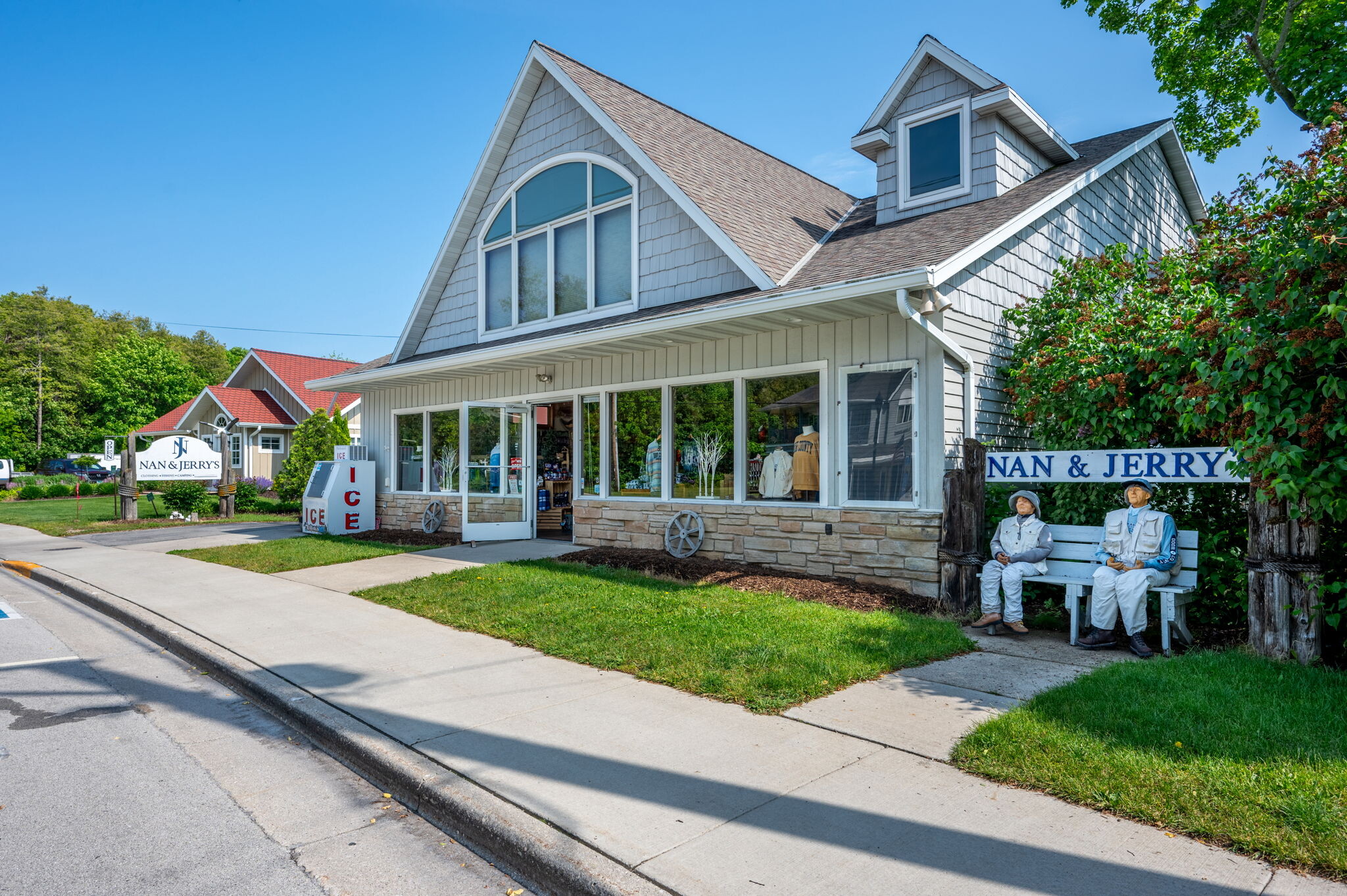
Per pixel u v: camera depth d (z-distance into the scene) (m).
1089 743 4.11
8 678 6.25
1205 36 17.16
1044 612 7.46
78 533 17.59
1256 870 3.00
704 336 10.03
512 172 13.98
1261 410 5.37
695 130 13.59
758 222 11.04
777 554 9.62
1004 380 9.64
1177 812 3.40
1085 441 7.73
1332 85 15.21
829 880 2.97
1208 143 18.62
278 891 3.14
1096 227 12.22
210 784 4.22
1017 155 11.12
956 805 3.57
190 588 9.76
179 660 6.83
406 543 13.32
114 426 57.59
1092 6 18.14
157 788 4.16
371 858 3.43
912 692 5.20
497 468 13.68
